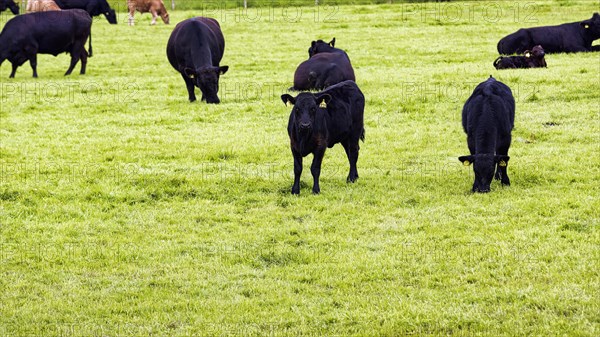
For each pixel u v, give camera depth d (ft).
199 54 82.99
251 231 45.62
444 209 47.78
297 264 40.73
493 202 48.55
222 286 38.17
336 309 34.96
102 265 41.47
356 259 40.63
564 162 56.59
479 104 50.88
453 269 38.96
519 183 52.70
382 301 35.45
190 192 53.42
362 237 43.93
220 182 54.95
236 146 64.59
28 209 50.31
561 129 66.13
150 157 62.28
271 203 50.60
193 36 84.02
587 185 51.31
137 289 38.09
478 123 50.19
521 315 33.32
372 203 50.03
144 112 79.05
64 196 52.70
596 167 55.36
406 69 98.48
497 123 50.26
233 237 44.70
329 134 51.37
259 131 69.92
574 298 34.47
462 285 36.94
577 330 31.53
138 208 50.60
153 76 101.96
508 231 43.42
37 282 39.34
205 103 82.79
